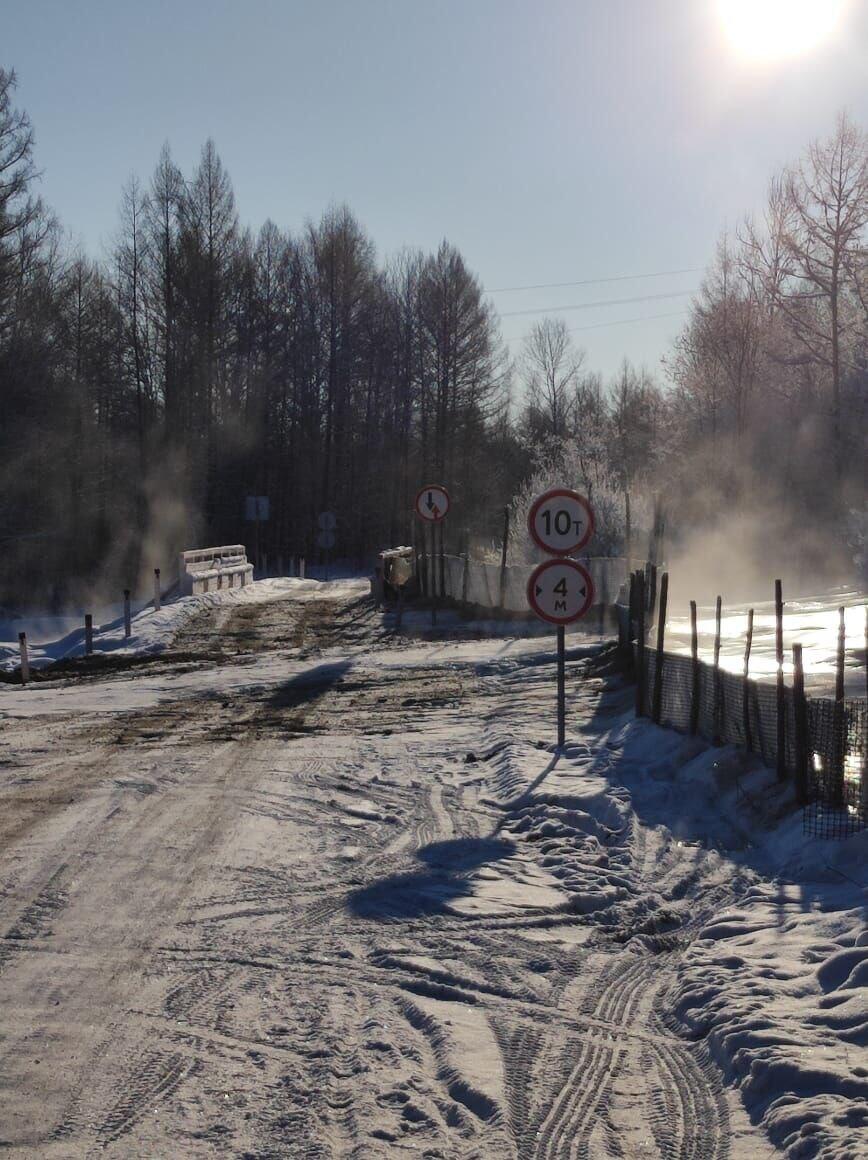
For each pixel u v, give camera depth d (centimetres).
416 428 7981
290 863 892
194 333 6084
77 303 5975
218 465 6456
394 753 1370
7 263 4853
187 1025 579
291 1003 608
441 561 3108
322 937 720
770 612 2650
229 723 1619
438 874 862
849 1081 468
